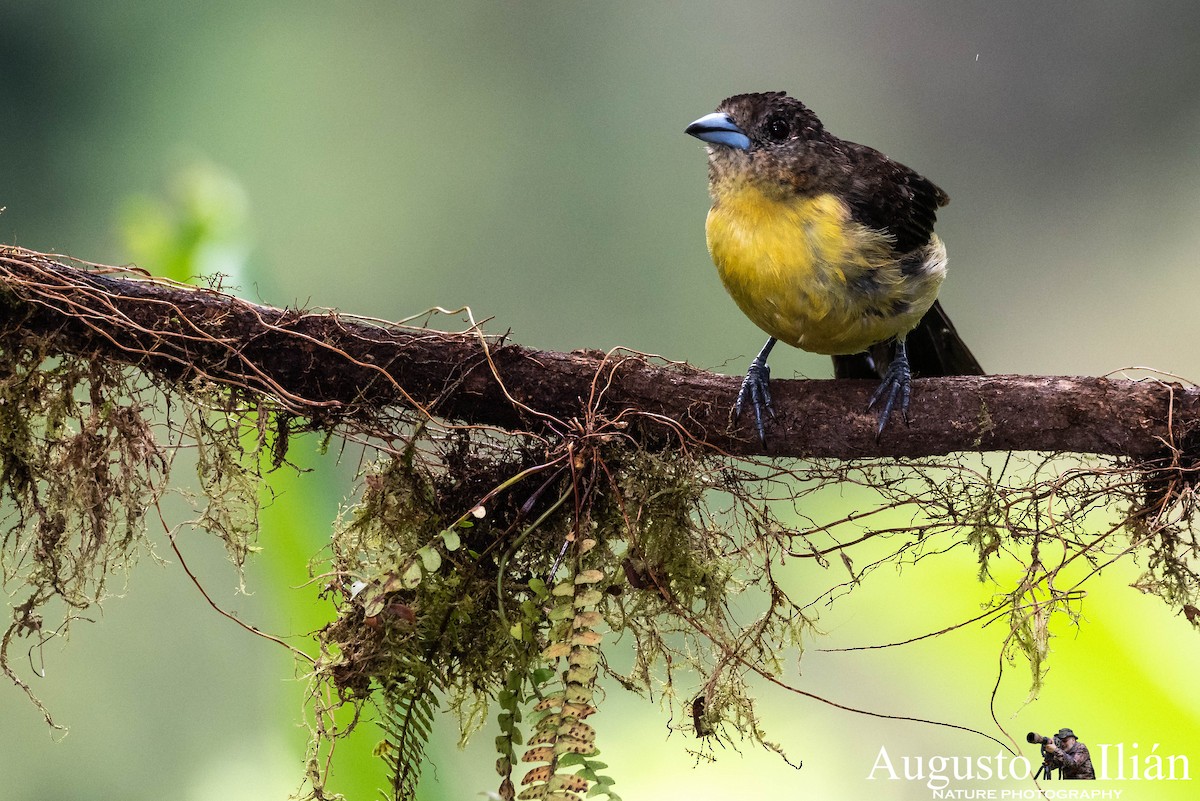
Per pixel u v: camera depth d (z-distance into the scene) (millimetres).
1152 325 18516
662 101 20531
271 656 7770
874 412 6477
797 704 8992
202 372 6211
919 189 7719
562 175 20406
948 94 20422
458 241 20016
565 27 20672
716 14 20656
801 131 7363
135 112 19828
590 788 5602
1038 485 6348
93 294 6164
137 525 6359
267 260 19094
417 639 6109
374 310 19641
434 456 6398
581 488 6207
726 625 6320
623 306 19672
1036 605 6074
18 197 19359
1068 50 20312
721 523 6516
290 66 20141
